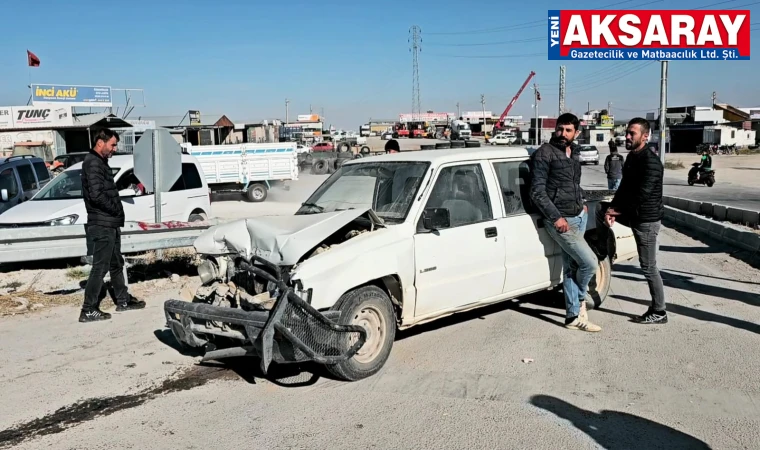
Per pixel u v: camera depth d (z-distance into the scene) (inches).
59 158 962.7
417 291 211.3
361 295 194.5
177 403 182.1
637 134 239.8
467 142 316.5
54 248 315.6
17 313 281.7
